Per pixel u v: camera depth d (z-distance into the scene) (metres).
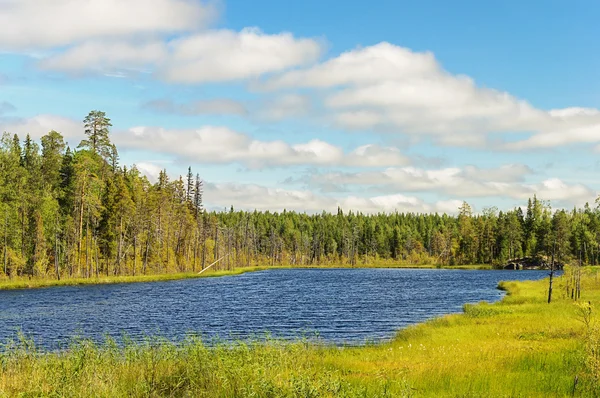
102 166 97.31
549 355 19.08
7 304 50.41
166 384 13.20
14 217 80.62
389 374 16.98
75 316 42.25
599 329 18.06
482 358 20.05
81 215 83.88
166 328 36.91
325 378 12.91
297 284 87.75
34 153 98.56
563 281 55.66
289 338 32.28
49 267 85.56
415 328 31.66
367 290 73.81
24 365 15.69
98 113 97.19
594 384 13.80
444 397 13.40
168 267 107.81
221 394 12.25
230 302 55.97
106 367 14.68
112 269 93.69
